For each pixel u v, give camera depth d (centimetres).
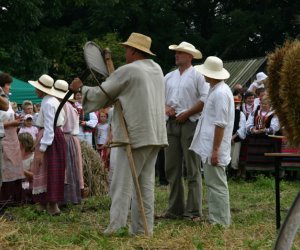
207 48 3594
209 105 769
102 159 1138
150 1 3575
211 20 3869
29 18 2462
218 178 764
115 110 669
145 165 678
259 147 1328
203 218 847
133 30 3616
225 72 772
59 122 898
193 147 780
